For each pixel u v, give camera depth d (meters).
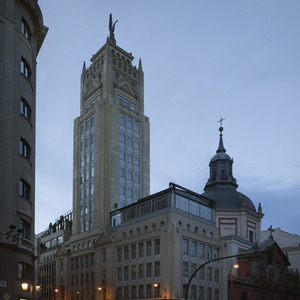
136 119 108.12
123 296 81.25
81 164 106.12
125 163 101.56
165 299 72.31
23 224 43.66
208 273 81.31
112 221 93.69
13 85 44.31
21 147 45.16
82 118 108.88
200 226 83.94
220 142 118.12
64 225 128.38
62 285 100.00
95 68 111.25
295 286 84.88
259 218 106.69
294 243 119.94
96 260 89.19
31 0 48.66
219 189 108.75
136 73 114.25
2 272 38.41
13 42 45.28
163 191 81.56
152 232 78.44
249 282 89.69
